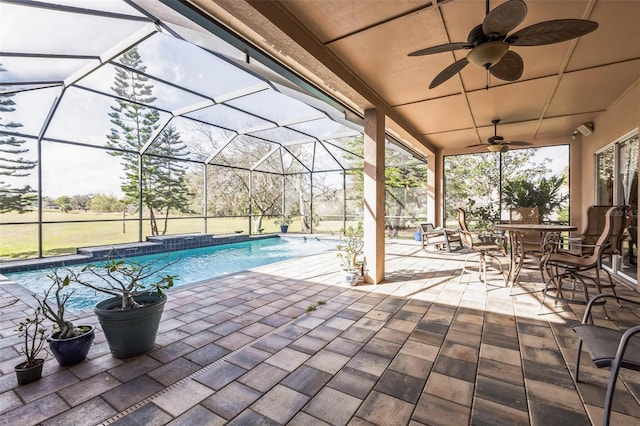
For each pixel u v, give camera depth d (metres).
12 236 9.19
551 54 3.19
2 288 4.17
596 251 3.13
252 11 2.24
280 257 8.61
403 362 2.13
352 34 2.84
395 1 2.38
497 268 5.18
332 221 12.68
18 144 9.17
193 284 4.37
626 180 4.47
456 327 2.74
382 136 4.48
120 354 2.20
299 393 1.79
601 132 5.32
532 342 2.43
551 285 4.07
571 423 1.51
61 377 1.97
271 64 3.24
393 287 4.13
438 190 8.35
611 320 2.87
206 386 1.87
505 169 8.64
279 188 14.05
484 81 3.88
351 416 1.58
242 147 11.14
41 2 2.66
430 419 1.55
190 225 12.54
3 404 1.69
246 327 2.80
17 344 2.46
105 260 6.96
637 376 1.92
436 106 4.82
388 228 11.60
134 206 11.40
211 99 5.66
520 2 1.72
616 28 2.71
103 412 1.63
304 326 2.80
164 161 11.38
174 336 2.61
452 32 2.81
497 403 1.67
